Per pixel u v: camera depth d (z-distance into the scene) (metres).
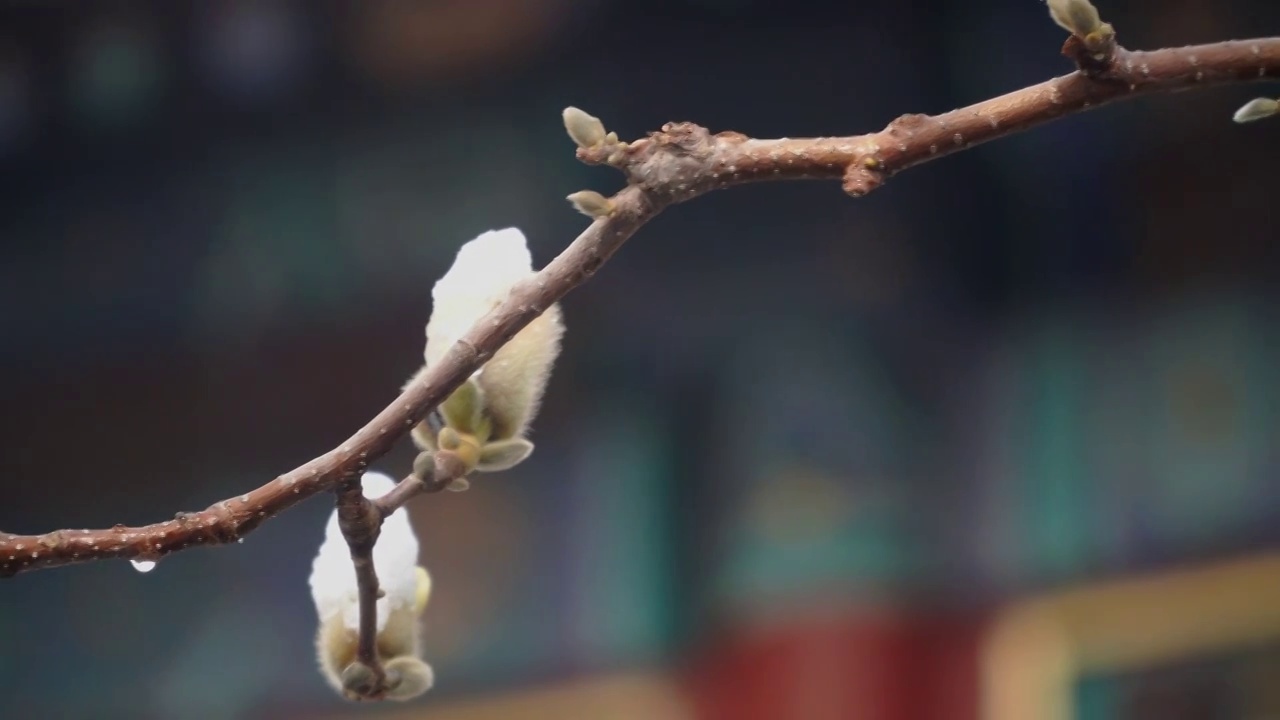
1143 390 3.45
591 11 3.66
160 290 3.99
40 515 3.96
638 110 3.68
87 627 3.87
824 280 3.62
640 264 3.73
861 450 3.50
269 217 3.95
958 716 3.32
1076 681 3.30
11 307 4.03
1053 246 3.56
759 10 3.59
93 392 3.99
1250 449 3.34
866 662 3.36
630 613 3.54
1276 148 3.46
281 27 3.84
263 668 3.74
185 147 3.98
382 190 3.88
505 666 3.58
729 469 3.55
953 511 3.45
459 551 3.67
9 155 4.01
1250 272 3.44
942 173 3.61
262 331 3.91
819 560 3.43
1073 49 1.21
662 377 3.65
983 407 3.50
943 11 3.52
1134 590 3.33
